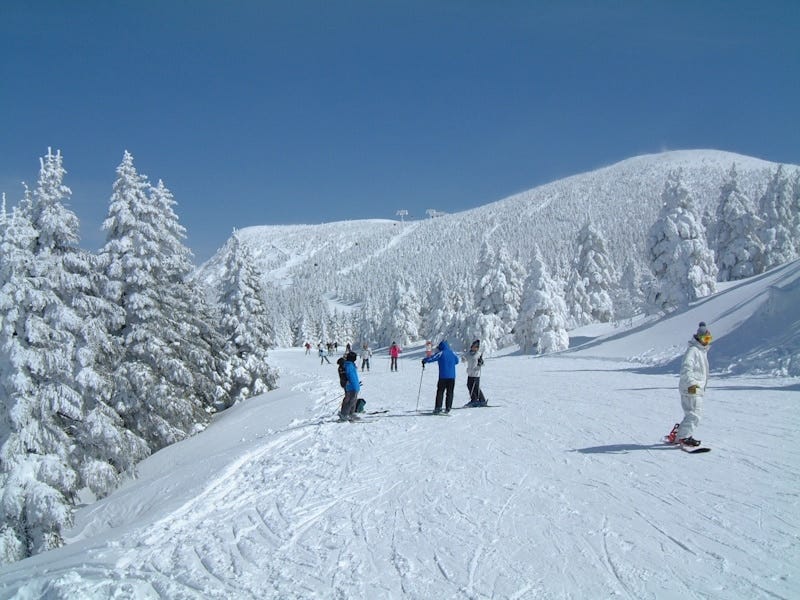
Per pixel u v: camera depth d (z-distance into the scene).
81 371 18.17
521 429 12.25
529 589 5.09
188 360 29.38
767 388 15.82
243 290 35.41
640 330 39.28
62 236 19.09
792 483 7.17
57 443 17.00
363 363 43.50
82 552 8.09
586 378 23.64
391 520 7.40
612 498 7.22
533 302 49.81
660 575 5.10
